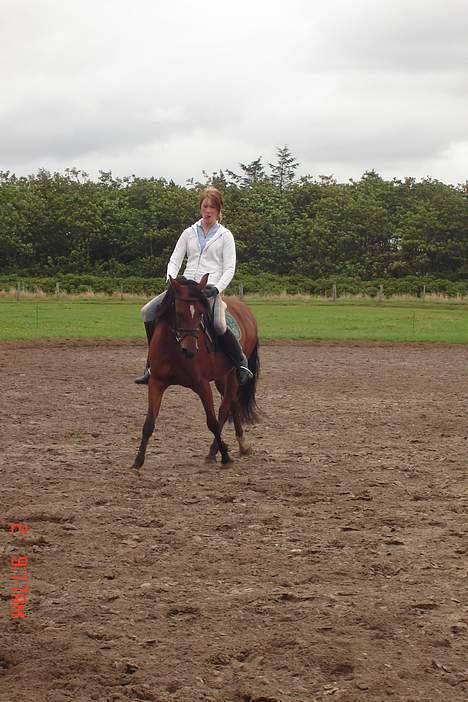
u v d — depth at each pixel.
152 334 10.85
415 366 23.67
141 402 16.47
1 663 5.06
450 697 4.71
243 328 11.66
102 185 96.25
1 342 28.39
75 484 9.71
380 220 84.38
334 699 4.68
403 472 10.66
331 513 8.67
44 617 5.74
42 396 16.95
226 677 4.92
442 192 86.44
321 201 88.56
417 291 67.56
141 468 10.67
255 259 83.62
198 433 13.36
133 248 83.25
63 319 37.81
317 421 14.58
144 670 4.97
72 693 4.70
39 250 84.25
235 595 6.21
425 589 6.41
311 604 6.04
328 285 68.50
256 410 15.05
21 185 97.44
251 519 8.35
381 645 5.36
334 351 28.09
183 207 84.62
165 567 6.87
